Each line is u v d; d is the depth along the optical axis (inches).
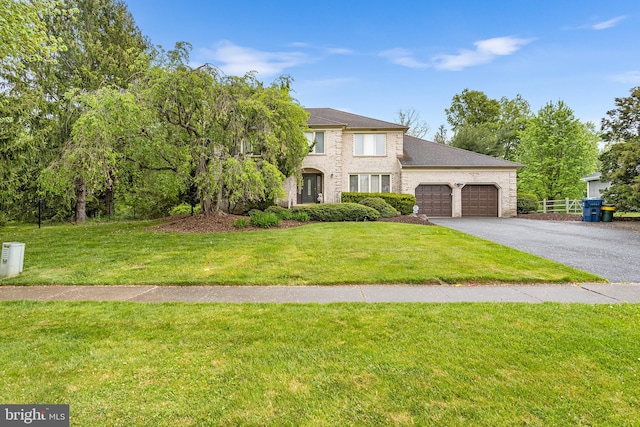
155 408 89.7
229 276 240.8
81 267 269.7
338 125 809.5
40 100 636.7
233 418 85.7
